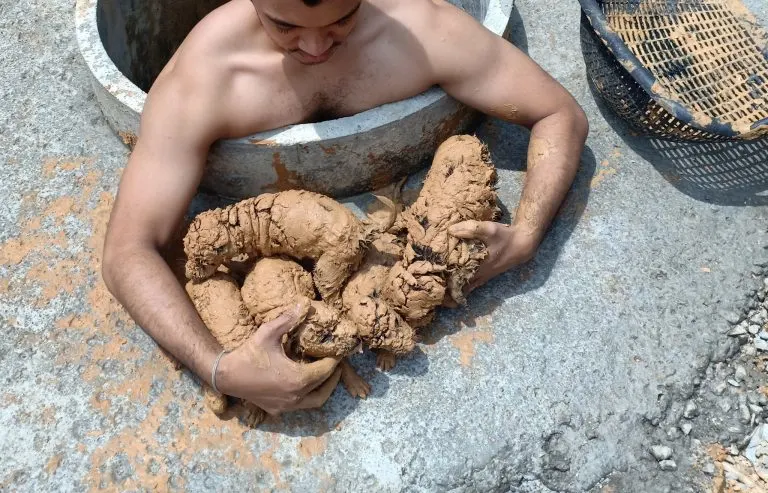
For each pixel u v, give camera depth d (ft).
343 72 3.97
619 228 4.41
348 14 3.33
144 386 3.91
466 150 4.04
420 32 4.00
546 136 4.26
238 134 4.02
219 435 3.77
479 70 4.15
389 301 3.78
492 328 4.06
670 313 4.15
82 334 4.08
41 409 3.84
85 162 4.70
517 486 3.76
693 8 5.26
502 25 4.60
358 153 4.24
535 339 4.02
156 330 3.65
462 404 3.84
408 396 3.86
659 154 4.71
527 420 3.81
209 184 4.44
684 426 3.92
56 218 4.49
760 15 5.37
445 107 4.34
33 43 5.31
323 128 4.08
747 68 5.00
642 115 4.48
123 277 3.69
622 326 4.09
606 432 3.84
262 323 3.74
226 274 3.92
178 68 3.85
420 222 3.82
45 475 3.67
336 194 4.55
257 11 3.47
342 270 3.78
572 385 3.91
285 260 3.91
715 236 4.41
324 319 3.54
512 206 4.52
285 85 3.95
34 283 4.25
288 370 3.49
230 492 3.63
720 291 4.24
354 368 3.94
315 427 3.78
